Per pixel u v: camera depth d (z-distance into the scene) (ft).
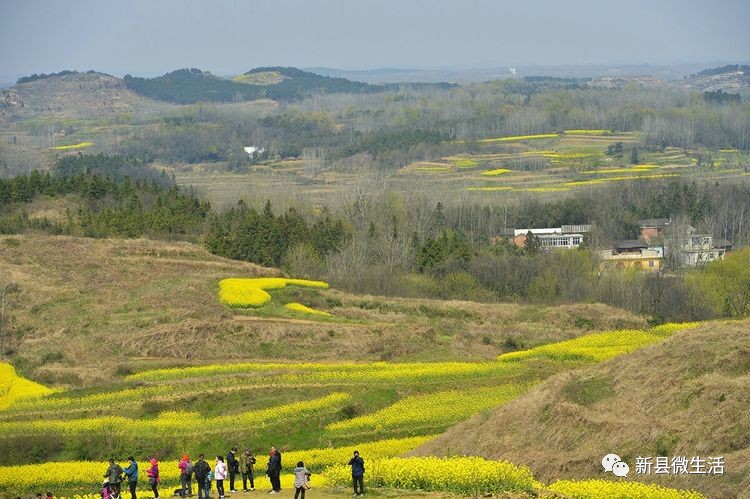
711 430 155.74
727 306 364.38
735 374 172.04
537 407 181.16
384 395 232.73
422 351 294.46
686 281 380.17
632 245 517.96
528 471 155.74
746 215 556.51
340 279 389.60
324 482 163.12
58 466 187.32
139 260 366.84
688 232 497.46
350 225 482.69
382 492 152.15
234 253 402.11
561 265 409.90
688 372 175.73
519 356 273.75
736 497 140.67
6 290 324.19
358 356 288.30
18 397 238.07
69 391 243.19
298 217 453.17
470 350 294.25
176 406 226.17
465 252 425.28
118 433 208.33
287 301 341.21
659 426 160.56
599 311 344.49
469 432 186.29
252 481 162.30
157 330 294.25
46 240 378.94
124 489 178.09
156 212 436.76
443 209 569.23
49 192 466.70
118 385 244.22
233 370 257.14
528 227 576.61
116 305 319.47
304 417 217.77
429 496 148.77
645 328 325.21
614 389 181.88
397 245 432.66
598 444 163.32
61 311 313.12
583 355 269.23
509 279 401.49
